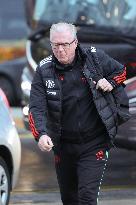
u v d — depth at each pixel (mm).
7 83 40438
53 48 14312
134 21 26016
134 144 23531
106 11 26625
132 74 24359
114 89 14805
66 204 15594
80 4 27375
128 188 22828
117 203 20500
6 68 40406
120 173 25156
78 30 26562
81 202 14805
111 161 27172
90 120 14766
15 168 18891
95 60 14719
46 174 24922
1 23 42094
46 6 28516
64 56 14281
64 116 14758
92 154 14914
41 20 28234
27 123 26578
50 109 14727
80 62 14633
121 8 26375
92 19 26688
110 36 25922
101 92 14641
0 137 17891
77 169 15047
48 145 14328
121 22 26141
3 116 18453
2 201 18125
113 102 14773
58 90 14602
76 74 14602
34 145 30109
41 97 14727
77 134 14805
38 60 27188
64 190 15484
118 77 14758
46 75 14633
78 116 14719
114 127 14789
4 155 18453
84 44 26344
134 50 25219
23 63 40250
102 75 14719
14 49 41312
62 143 15031
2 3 42344
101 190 22453
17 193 22109
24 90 27047
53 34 14203
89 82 14555
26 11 29344
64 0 28016
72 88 14625
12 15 42219
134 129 23328
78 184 15047
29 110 14766
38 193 22109
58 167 15359
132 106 23438
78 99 14633
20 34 41688
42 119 14602
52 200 21047
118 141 23641
